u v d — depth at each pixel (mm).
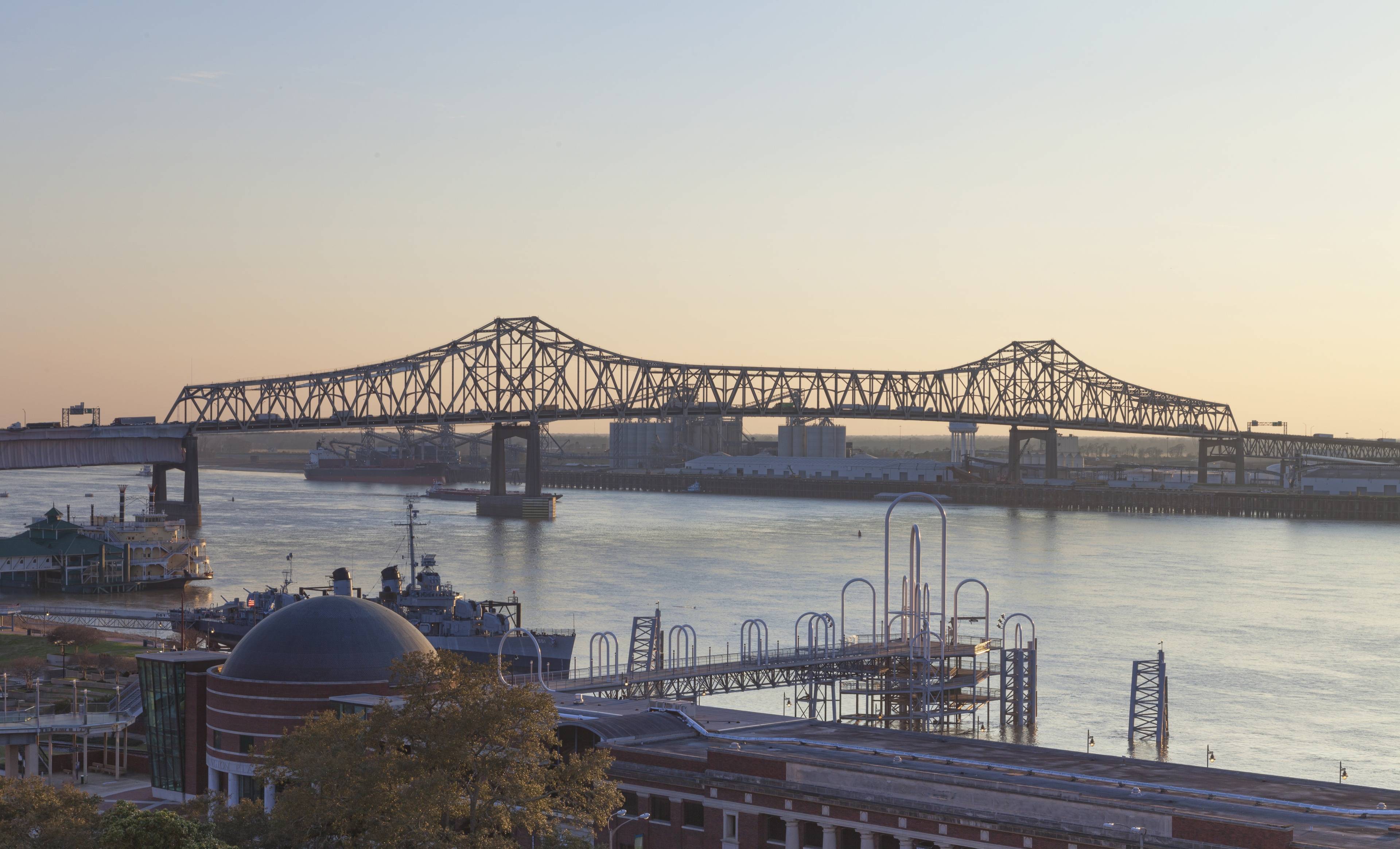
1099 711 195875
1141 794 86062
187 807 92438
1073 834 78688
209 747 119625
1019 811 81875
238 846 86000
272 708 114938
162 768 129000
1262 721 190125
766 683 196000
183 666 126062
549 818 91375
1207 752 173000
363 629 118375
